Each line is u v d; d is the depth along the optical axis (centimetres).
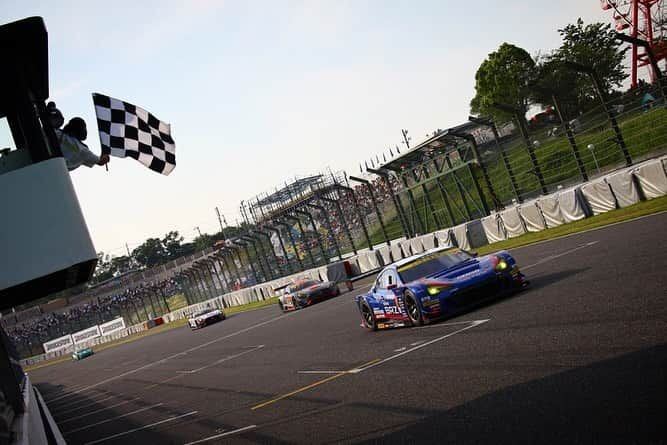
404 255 2952
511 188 3062
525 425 462
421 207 3459
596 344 609
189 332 3750
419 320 1061
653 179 1722
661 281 775
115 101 655
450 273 1059
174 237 12706
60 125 491
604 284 882
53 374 4506
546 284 1052
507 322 856
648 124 2188
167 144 674
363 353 1031
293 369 1141
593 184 1922
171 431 977
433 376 716
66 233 448
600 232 1539
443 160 2853
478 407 548
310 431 674
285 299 2662
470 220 2805
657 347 532
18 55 468
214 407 1054
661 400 417
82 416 1648
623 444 371
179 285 7812
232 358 1684
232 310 4588
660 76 1814
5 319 8412
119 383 2173
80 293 9294
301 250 4919
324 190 3606
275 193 4850
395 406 652
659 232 1180
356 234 4462
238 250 4709
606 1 3497
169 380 1716
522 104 5000
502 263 1043
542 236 1989
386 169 3156
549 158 2803
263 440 705
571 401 479
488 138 4006
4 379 642
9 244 437
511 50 4984
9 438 429
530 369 607
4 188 445
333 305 2172
